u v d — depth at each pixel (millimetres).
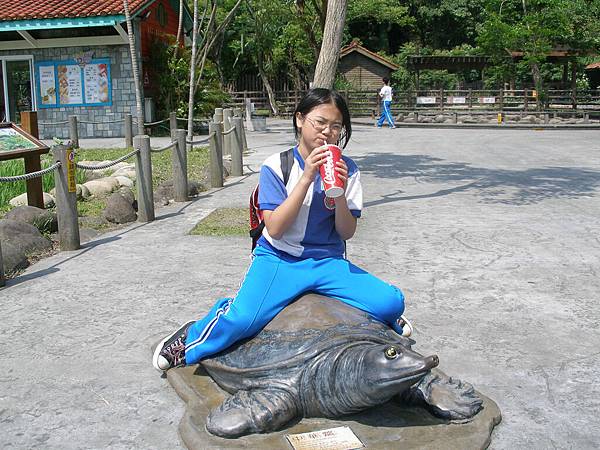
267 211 3207
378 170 12336
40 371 3830
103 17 18500
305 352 2961
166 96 20484
